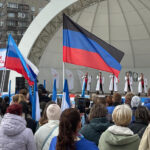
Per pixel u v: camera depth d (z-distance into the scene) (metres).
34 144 2.80
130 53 23.22
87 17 21.02
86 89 19.73
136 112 3.38
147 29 21.28
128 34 22.05
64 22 5.68
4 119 2.79
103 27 21.95
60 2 16.88
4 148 2.68
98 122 3.19
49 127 2.98
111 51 5.79
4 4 52.91
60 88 23.14
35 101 4.65
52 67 22.80
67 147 2.04
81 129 3.24
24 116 4.09
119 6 19.89
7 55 6.39
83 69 23.97
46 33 17.70
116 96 5.00
